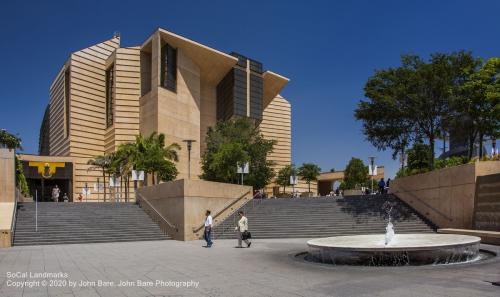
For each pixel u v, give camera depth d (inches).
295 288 371.6
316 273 450.3
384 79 1251.2
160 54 2374.5
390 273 433.4
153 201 1222.9
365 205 1200.8
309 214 1155.3
